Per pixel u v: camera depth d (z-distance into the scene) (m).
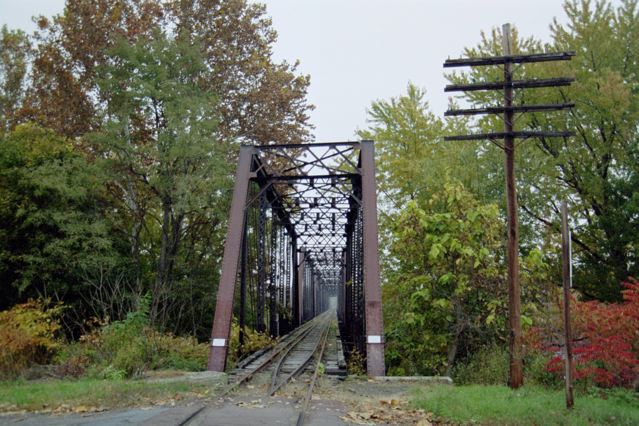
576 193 23.78
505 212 21.77
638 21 22.28
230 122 28.50
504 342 18.09
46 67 25.75
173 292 24.20
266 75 28.62
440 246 17.06
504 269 18.53
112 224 23.98
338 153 19.50
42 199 21.39
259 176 21.41
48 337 17.14
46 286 20.83
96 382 12.21
